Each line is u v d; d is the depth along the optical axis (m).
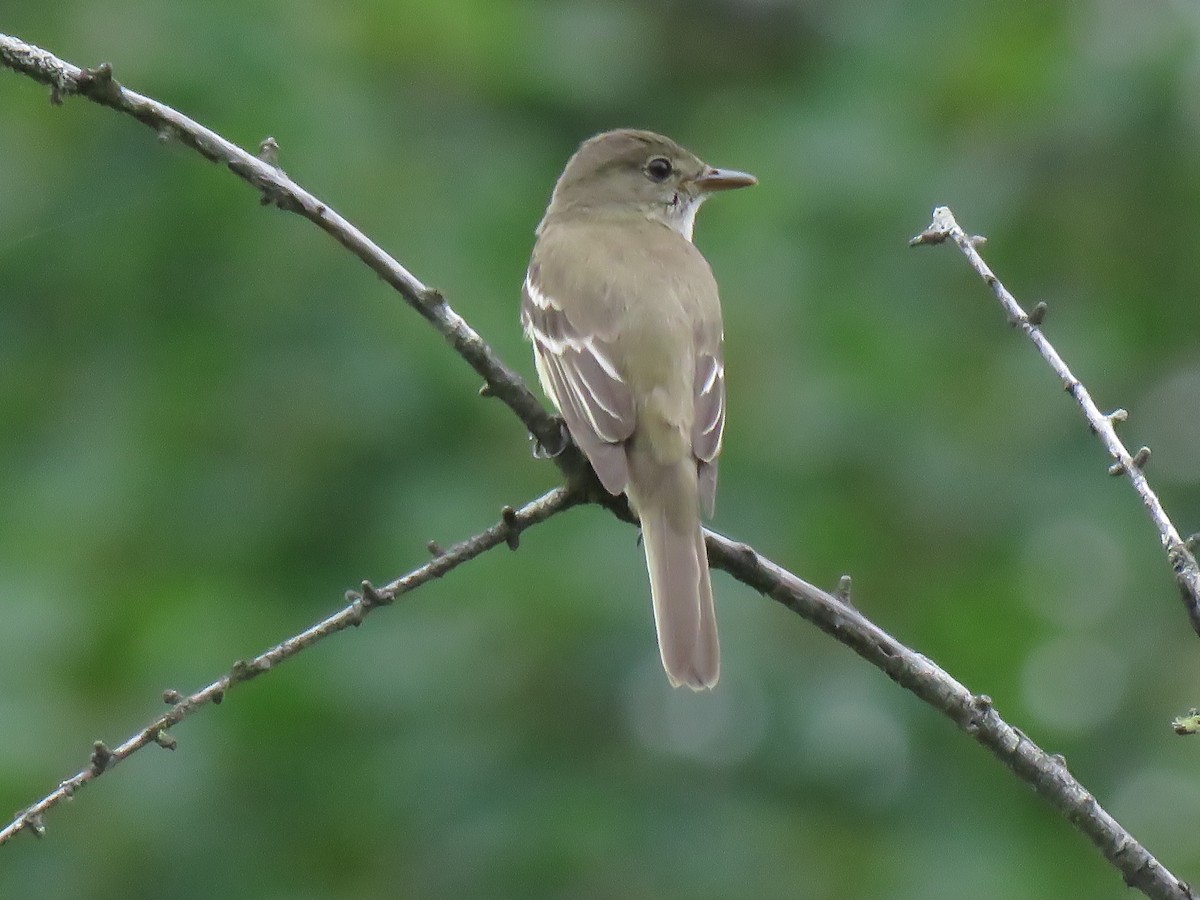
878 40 16.34
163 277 14.49
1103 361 15.48
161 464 13.84
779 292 14.94
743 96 17.34
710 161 15.95
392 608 13.42
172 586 13.26
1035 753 7.18
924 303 15.40
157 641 12.74
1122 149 15.81
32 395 14.26
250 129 14.30
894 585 14.38
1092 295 15.98
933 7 16.42
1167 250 16.12
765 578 7.87
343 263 14.34
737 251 15.14
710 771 13.55
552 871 12.97
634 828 13.19
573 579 13.31
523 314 9.99
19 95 14.75
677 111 17.58
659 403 8.83
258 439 14.00
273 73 14.49
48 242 14.54
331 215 7.61
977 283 15.60
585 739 13.45
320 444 13.96
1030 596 14.59
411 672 13.18
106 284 14.46
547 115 16.89
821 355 14.83
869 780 13.71
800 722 13.66
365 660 13.20
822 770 13.65
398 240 14.34
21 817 6.88
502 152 15.51
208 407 14.07
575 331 9.22
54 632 12.68
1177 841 14.00
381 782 12.95
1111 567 15.03
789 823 13.48
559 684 13.46
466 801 13.03
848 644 7.48
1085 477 15.12
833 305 15.15
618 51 16.44
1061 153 15.97
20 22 14.61
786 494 14.33
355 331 14.15
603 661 13.34
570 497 8.52
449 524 13.48
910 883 13.12
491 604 13.29
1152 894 7.04
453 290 14.15
